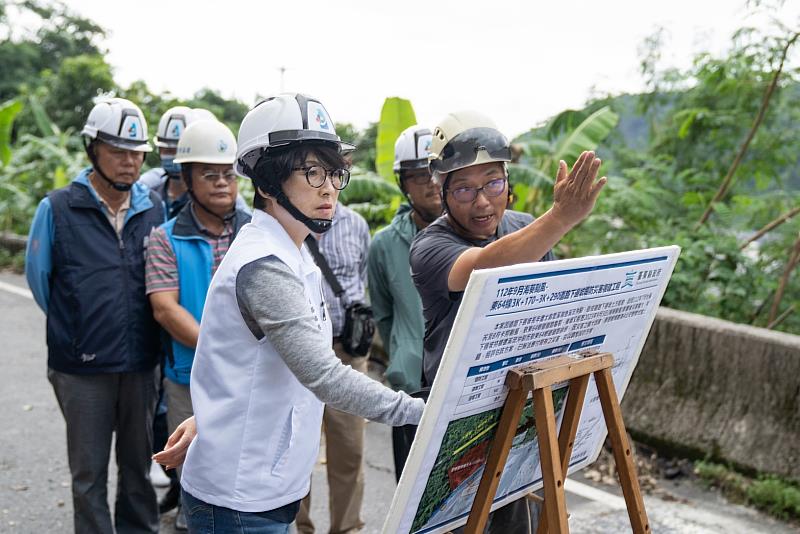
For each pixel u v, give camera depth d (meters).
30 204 11.75
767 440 4.00
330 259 3.46
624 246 6.07
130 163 3.17
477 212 2.19
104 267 3.16
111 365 3.14
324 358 1.66
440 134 2.19
